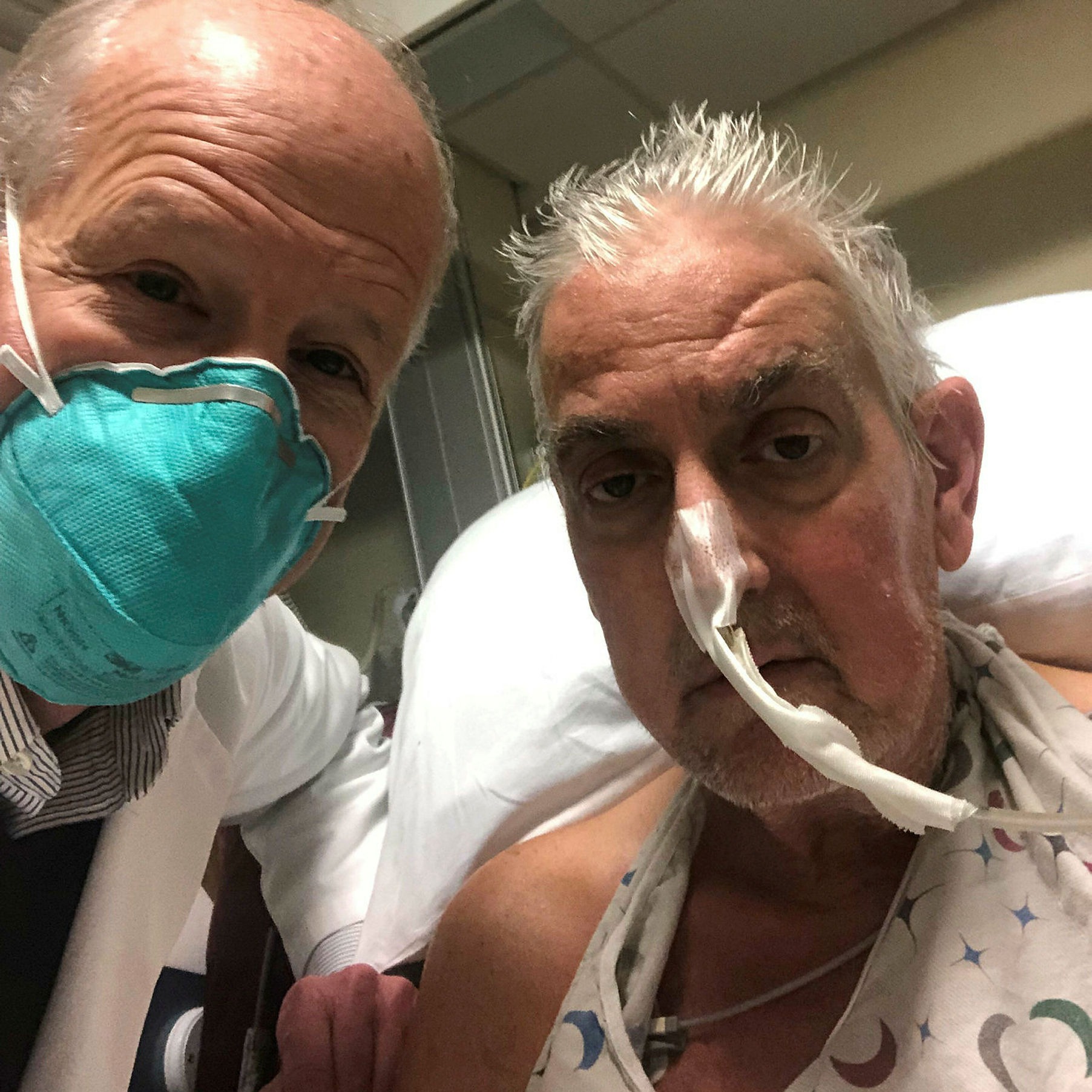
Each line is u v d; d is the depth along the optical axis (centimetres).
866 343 67
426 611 123
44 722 72
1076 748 65
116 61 60
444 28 126
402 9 127
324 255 59
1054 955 57
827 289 65
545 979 77
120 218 57
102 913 81
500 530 123
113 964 83
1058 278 119
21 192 61
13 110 63
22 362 59
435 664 116
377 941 108
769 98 135
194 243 57
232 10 62
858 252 71
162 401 58
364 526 156
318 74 60
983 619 90
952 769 70
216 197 57
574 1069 67
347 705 134
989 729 70
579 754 101
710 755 62
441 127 86
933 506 70
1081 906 57
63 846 80
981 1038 56
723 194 68
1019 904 60
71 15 64
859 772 48
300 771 126
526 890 83
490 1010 78
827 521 61
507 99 132
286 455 63
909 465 66
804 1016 67
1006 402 95
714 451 63
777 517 61
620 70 132
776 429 62
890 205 128
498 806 103
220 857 139
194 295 60
